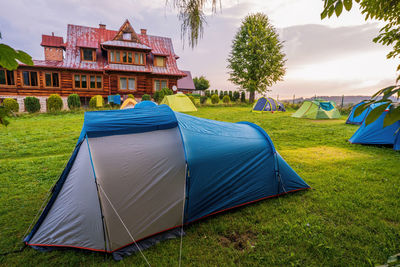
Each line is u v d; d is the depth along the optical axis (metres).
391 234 3.25
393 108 0.91
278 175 4.41
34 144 8.38
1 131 10.29
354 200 4.26
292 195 4.54
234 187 3.99
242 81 29.42
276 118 15.60
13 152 7.43
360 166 6.10
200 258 2.96
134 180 3.19
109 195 3.03
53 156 7.12
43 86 18.72
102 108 18.44
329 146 8.48
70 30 21.39
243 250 3.07
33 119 13.89
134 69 21.06
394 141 7.91
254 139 4.50
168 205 3.38
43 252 3.03
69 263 2.88
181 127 3.87
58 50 21.34
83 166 3.13
